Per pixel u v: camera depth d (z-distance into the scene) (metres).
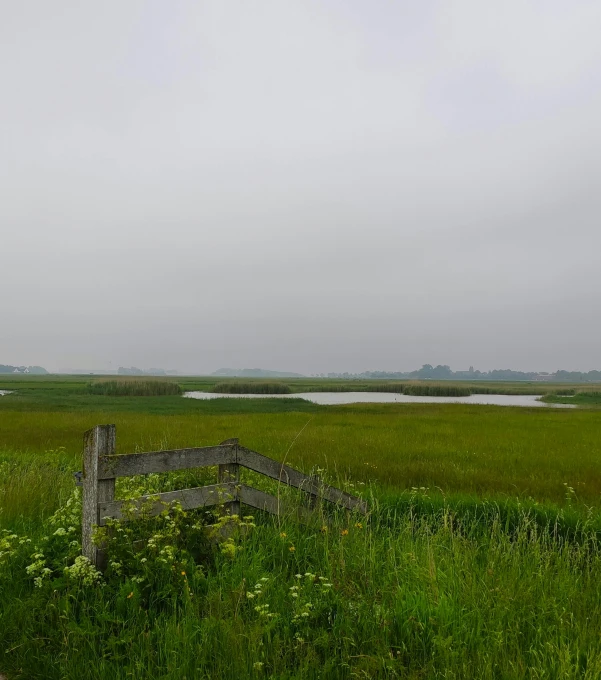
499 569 4.74
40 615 3.85
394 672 3.26
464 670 3.28
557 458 14.55
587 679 3.18
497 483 11.12
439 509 8.07
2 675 3.38
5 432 19.58
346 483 9.12
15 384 83.56
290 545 5.28
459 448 16.45
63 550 4.77
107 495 4.36
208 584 4.29
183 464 4.86
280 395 74.38
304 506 6.41
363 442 17.38
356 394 88.81
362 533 5.75
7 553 4.64
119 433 19.16
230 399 49.53
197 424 23.00
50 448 15.79
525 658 3.56
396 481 11.25
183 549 4.70
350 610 4.04
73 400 43.06
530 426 24.58
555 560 5.26
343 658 3.49
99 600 3.96
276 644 3.54
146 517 4.51
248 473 8.18
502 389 125.44
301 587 4.21
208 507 5.57
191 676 3.26
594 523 7.24
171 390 59.44
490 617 3.91
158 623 3.79
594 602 4.44
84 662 3.40
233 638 3.46
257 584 3.97
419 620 3.89
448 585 4.36
